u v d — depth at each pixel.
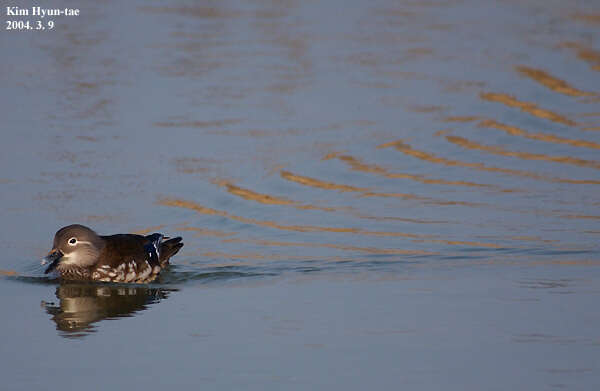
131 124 22.39
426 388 10.12
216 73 26.66
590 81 26.83
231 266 15.05
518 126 23.12
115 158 20.16
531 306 12.70
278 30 31.84
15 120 22.44
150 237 15.12
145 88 25.19
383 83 26.14
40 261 15.27
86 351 11.32
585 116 23.94
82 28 31.56
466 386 10.14
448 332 11.74
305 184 19.03
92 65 27.23
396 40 30.88
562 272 14.28
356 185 19.12
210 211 17.61
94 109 23.45
